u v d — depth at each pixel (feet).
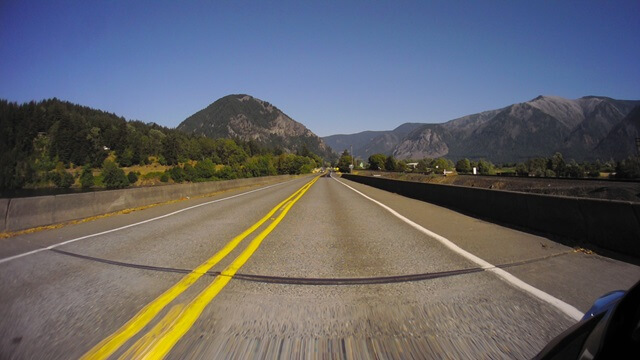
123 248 25.18
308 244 26.45
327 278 17.78
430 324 12.21
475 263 20.03
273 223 37.60
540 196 30.01
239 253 23.50
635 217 21.02
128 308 13.76
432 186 60.90
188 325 12.19
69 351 10.40
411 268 19.36
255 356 10.15
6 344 10.82
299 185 151.94
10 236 31.07
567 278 16.97
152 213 48.39
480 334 11.37
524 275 17.57
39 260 21.76
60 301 14.56
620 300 5.69
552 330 11.53
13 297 15.08
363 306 13.98
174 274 18.51
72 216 41.06
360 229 33.14
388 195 81.35
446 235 29.01
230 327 12.08
